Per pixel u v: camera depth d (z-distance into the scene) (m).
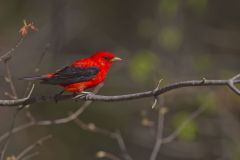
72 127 17.55
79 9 19.62
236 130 16.39
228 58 18.81
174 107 16.38
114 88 17.95
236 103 16.06
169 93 15.71
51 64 18.25
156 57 16.06
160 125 11.80
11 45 18.55
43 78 9.70
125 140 17.56
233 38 19.17
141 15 19.41
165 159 17.31
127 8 19.56
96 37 19.44
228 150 16.17
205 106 14.84
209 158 16.89
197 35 19.00
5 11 19.09
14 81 17.12
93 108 17.75
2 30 18.81
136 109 17.55
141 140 17.44
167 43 16.62
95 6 19.75
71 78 10.01
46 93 17.27
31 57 18.25
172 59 17.78
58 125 17.44
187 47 18.05
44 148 17.05
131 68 15.62
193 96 15.99
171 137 11.95
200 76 17.06
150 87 16.70
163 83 15.44
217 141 16.84
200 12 17.12
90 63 10.41
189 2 16.88
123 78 17.98
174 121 14.20
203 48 19.02
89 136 17.56
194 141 16.97
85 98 8.84
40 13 19.31
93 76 10.30
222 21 19.38
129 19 19.53
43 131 17.23
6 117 16.91
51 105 17.59
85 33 19.42
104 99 8.62
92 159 17.44
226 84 7.81
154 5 19.14
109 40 19.42
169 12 17.42
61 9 18.73
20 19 19.17
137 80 15.45
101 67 10.55
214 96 15.38
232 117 16.42
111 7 19.67
